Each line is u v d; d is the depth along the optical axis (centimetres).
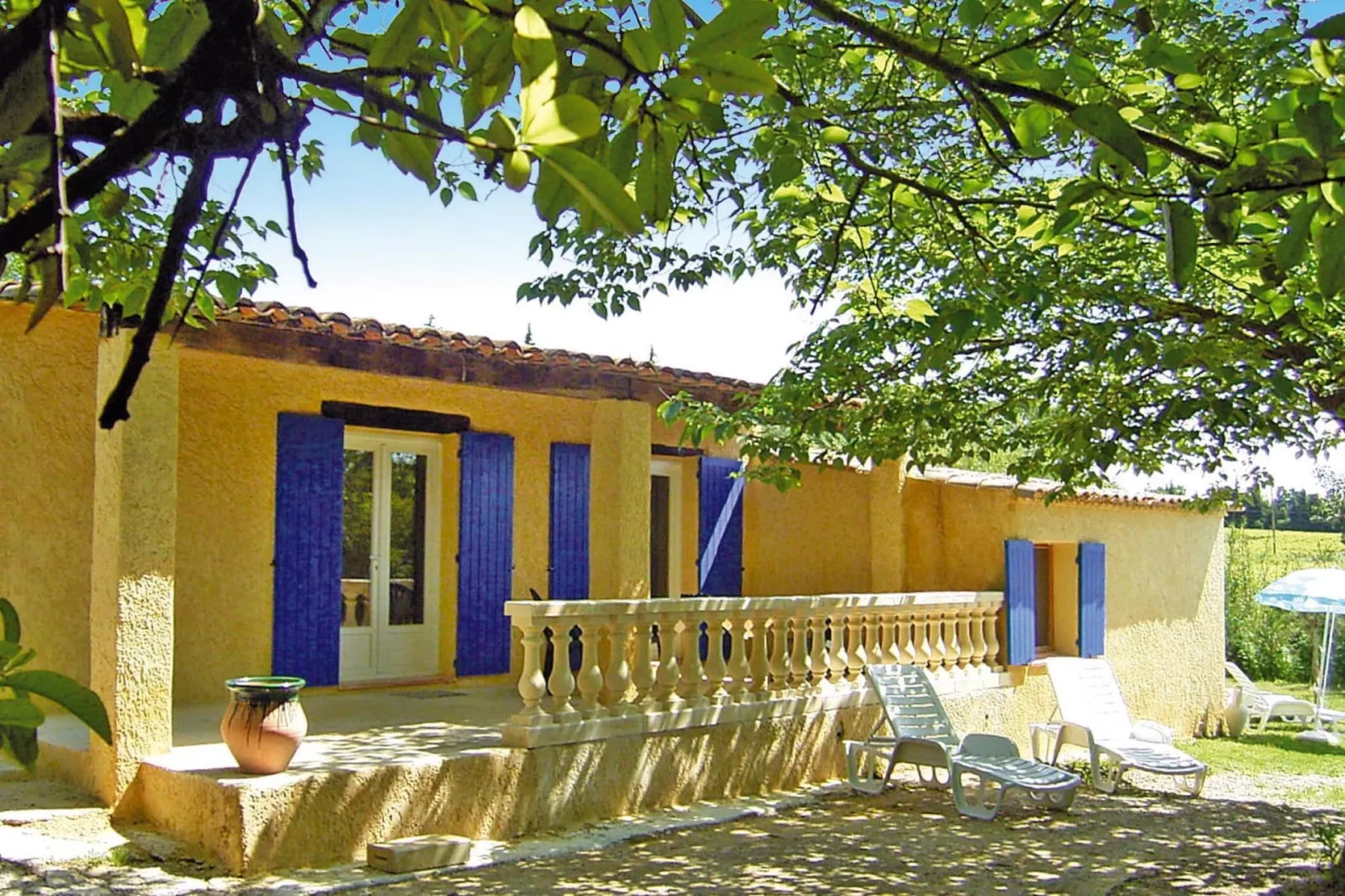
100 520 705
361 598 1005
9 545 770
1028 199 560
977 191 630
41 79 122
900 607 1057
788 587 1292
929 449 840
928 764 941
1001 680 1153
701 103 174
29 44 121
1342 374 673
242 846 618
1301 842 865
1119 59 533
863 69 543
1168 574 1442
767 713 934
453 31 162
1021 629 1175
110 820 674
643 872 696
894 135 526
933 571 1224
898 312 723
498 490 1055
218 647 886
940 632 1122
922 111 525
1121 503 1309
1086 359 683
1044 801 986
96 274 356
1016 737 1170
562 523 1098
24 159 134
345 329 766
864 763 1026
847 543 1262
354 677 996
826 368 788
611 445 970
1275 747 1429
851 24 278
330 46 187
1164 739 1148
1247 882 739
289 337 753
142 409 691
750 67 155
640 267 721
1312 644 2016
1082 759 1227
